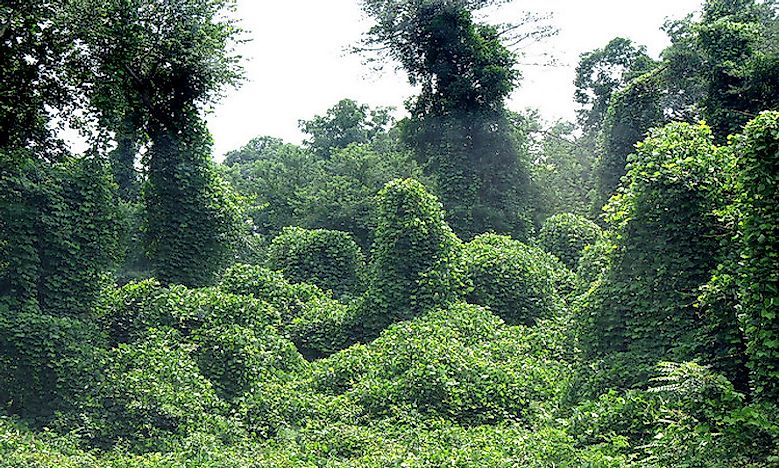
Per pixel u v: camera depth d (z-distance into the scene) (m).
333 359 14.45
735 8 26.86
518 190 27.69
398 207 17.30
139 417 10.91
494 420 11.78
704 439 7.25
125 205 19.30
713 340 9.21
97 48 15.46
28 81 13.07
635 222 10.59
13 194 12.39
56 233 12.80
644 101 27.73
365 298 16.91
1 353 11.09
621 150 28.05
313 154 41.53
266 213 34.84
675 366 8.37
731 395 7.68
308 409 12.12
